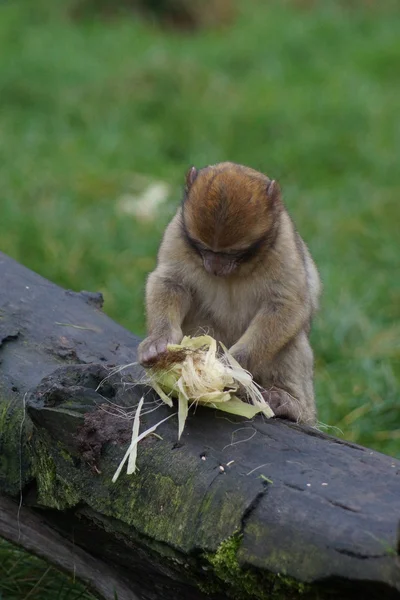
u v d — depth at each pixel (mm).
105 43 30844
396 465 7199
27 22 32906
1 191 20297
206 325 10461
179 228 10086
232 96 26906
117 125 24781
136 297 16969
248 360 9836
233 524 6898
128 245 18766
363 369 15039
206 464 7359
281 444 7562
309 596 6539
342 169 23516
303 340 10523
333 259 18938
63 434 7773
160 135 24578
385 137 24609
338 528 6473
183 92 26766
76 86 26734
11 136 23594
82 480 7742
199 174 9930
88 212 20109
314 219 20406
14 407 8492
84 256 18141
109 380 8094
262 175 10156
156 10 35312
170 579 7652
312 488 6887
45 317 9758
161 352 8250
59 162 22344
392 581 6090
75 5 34375
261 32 32719
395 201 21234
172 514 7250
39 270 17656
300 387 10445
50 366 9047
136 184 21531
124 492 7543
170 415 7922
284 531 6664
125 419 7848
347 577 6258
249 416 7914
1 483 8375
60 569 8508
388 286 17969
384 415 14133
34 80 26781
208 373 7996
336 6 36250
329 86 27703
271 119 25156
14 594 9500
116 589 8219
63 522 8227
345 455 7355
